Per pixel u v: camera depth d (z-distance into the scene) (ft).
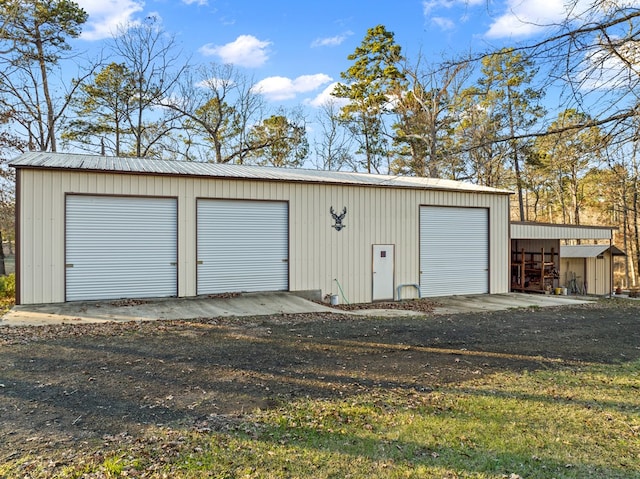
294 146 98.99
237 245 38.70
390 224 45.11
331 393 15.37
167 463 10.12
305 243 41.24
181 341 22.90
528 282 62.39
